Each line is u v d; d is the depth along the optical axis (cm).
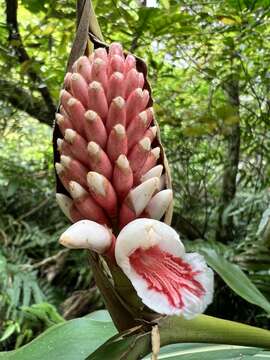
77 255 62
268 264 44
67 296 61
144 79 17
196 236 60
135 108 15
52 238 65
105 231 14
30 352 20
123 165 14
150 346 15
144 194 14
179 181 62
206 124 55
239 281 27
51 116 58
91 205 15
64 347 20
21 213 71
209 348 20
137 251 14
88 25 18
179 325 15
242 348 20
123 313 16
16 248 64
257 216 57
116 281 15
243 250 49
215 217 62
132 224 14
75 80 15
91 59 16
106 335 21
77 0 19
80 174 15
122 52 16
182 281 13
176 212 60
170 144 61
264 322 51
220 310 52
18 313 52
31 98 54
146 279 13
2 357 20
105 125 15
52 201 71
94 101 14
